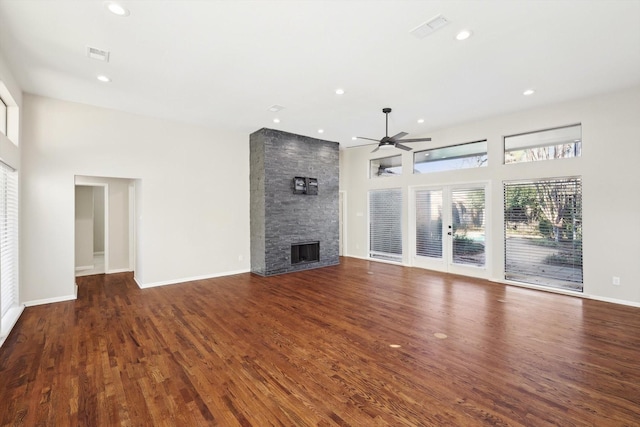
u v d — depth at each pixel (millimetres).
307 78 3770
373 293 4836
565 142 4809
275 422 1939
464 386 2311
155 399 2176
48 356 2811
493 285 5301
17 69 3459
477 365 2613
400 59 3303
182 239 5613
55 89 4059
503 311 3969
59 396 2211
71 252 4555
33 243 4238
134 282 5633
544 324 3514
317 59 3297
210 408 2078
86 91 4133
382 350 2904
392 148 7348
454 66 3475
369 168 7984
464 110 5039
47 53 3119
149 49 3062
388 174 7551
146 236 5242
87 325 3559
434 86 4043
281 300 4496
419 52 3156
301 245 6672
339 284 5410
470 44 3008
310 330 3389
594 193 4480
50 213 4375
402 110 5016
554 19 2604
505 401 2127
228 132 6211
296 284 5418
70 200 4527
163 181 5406
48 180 4348
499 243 5516
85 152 4645
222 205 6125
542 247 5062
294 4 2391
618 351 2848
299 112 5074
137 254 5641
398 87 4066
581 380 2379
